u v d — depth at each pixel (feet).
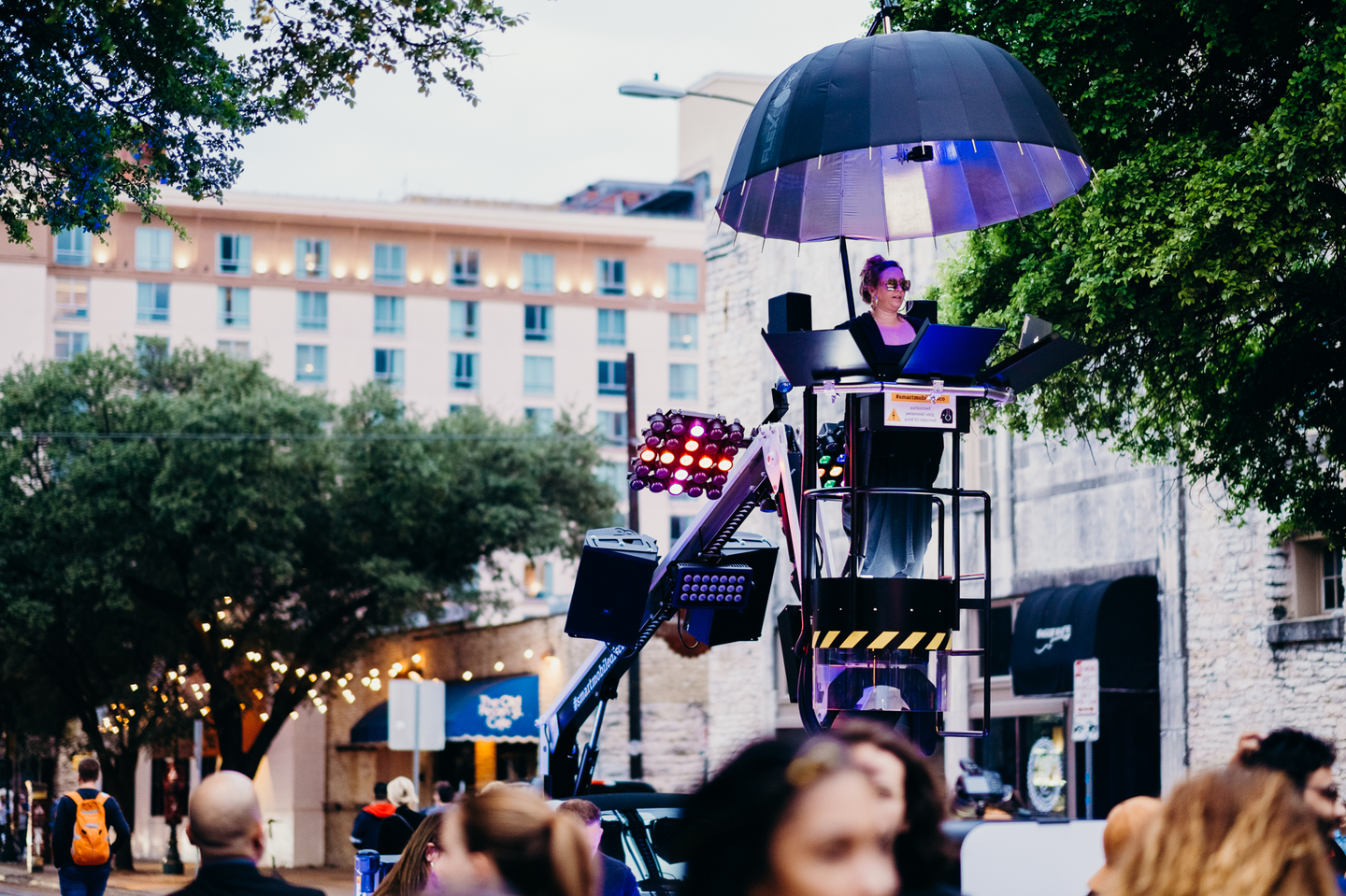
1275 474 47.19
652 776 116.26
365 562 123.65
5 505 119.24
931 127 25.00
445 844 12.53
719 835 8.18
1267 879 9.66
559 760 38.17
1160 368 46.42
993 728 85.35
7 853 146.61
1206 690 70.54
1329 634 64.23
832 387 25.70
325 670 128.67
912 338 26.58
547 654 120.88
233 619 131.34
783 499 28.09
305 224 262.06
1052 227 43.14
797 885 8.08
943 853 10.50
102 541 119.34
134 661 132.77
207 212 258.16
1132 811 14.30
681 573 31.58
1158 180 41.27
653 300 273.54
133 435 120.57
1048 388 48.39
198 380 134.82
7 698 145.69
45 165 45.80
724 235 110.52
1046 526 82.07
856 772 8.27
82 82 45.21
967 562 88.22
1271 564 67.46
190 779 167.43
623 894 23.18
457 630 136.15
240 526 120.47
